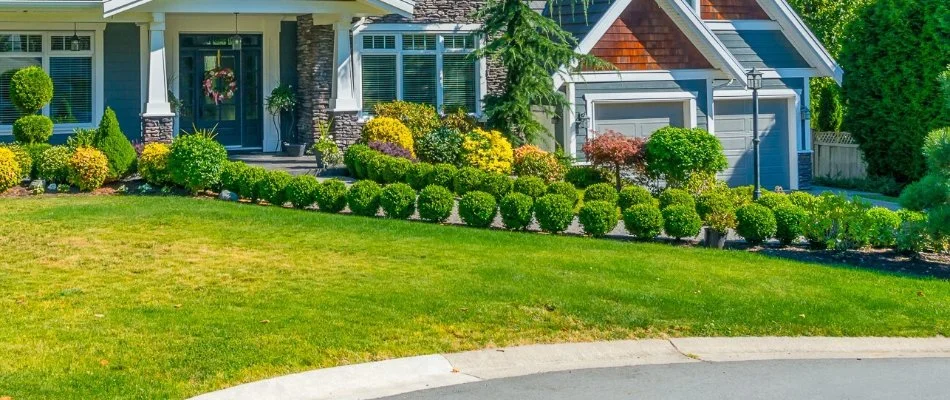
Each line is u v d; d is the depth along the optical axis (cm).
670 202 1677
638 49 2302
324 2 2106
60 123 2183
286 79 2359
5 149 1733
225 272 1219
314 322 1020
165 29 2252
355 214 1625
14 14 2072
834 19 3425
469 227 1565
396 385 890
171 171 1738
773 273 1308
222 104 2342
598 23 2244
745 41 2452
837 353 1035
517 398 855
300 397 850
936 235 1430
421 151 2078
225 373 880
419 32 2367
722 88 2427
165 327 991
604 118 2302
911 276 1359
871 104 2488
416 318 1048
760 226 1513
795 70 2475
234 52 2338
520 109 2147
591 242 1467
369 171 1900
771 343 1049
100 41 2197
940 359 1019
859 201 1519
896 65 2419
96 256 1288
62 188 1762
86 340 951
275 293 1127
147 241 1373
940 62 2333
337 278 1198
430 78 2389
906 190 1451
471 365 948
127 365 890
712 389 890
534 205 1560
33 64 2161
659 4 2305
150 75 2014
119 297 1102
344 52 2156
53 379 851
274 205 1684
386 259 1300
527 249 1389
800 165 2500
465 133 2162
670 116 2353
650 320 1084
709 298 1170
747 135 2472
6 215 1523
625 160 1980
